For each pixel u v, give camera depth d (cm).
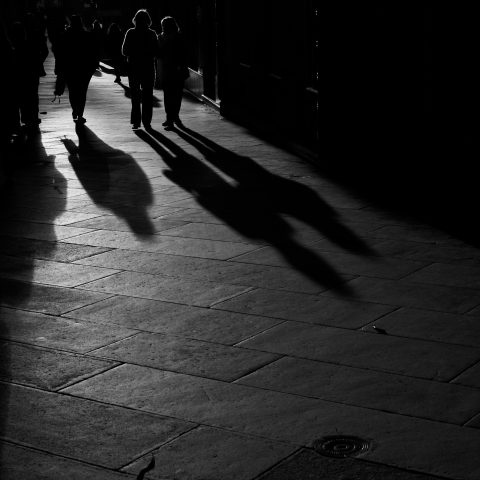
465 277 721
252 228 904
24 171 1249
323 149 1265
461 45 1026
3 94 1197
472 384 516
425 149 1080
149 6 3194
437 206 984
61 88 2044
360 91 1187
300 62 1425
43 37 1875
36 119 1700
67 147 1458
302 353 570
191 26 2414
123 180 1175
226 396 510
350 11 1183
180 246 839
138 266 777
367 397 502
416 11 1081
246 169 1242
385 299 671
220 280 729
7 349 593
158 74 2525
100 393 520
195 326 625
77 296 698
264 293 692
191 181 1162
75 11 5369
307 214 963
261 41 1661
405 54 1105
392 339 589
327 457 436
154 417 486
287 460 435
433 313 637
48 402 510
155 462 438
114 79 2916
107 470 432
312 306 659
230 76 1861
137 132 1625
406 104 1110
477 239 841
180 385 527
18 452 452
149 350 584
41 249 841
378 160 1165
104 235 888
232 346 585
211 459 439
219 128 1670
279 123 1577
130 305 673
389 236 861
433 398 498
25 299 695
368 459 433
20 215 983
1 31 1216
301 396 506
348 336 596
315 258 788
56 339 609
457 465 425
